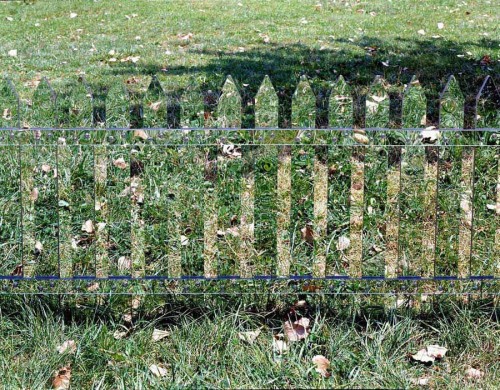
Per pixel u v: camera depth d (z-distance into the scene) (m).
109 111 3.82
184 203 4.76
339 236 4.60
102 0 13.12
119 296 3.86
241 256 3.85
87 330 3.60
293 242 4.37
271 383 3.31
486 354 3.55
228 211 4.83
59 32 10.87
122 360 3.49
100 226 3.97
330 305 3.84
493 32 10.46
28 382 3.33
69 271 3.89
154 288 3.91
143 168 4.95
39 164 5.02
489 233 4.74
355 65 8.78
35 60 9.13
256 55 9.27
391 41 9.95
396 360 3.49
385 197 5.02
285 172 3.77
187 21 11.40
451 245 4.56
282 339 3.66
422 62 8.85
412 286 3.90
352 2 12.77
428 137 4.12
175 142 3.92
